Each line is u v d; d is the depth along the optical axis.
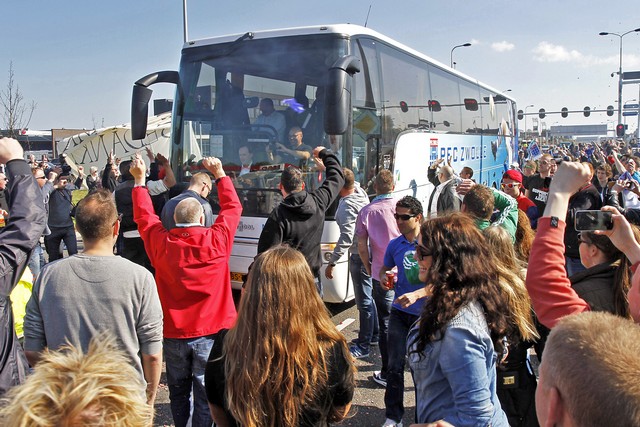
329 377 2.18
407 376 5.36
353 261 5.78
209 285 3.66
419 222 4.09
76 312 2.90
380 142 7.43
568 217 6.25
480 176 12.98
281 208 4.63
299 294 2.19
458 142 11.10
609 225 2.10
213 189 6.89
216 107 6.98
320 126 6.42
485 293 2.29
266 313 2.15
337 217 5.66
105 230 3.07
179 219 3.67
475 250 2.35
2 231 2.78
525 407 2.74
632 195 7.43
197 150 7.05
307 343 2.13
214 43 7.09
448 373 2.15
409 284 3.98
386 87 7.64
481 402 2.10
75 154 21.81
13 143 2.95
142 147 20.47
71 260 3.00
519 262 3.78
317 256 4.86
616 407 1.06
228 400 2.17
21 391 1.30
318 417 2.15
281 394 2.09
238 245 6.65
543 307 1.97
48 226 9.23
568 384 1.15
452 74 10.80
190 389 3.85
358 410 4.61
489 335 2.22
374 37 7.32
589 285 2.47
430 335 2.22
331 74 5.67
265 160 6.63
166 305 3.68
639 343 1.16
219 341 2.42
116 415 1.29
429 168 8.97
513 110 18.30
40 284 2.98
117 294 2.94
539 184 8.99
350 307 7.82
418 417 2.31
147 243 3.76
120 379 1.35
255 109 6.76
